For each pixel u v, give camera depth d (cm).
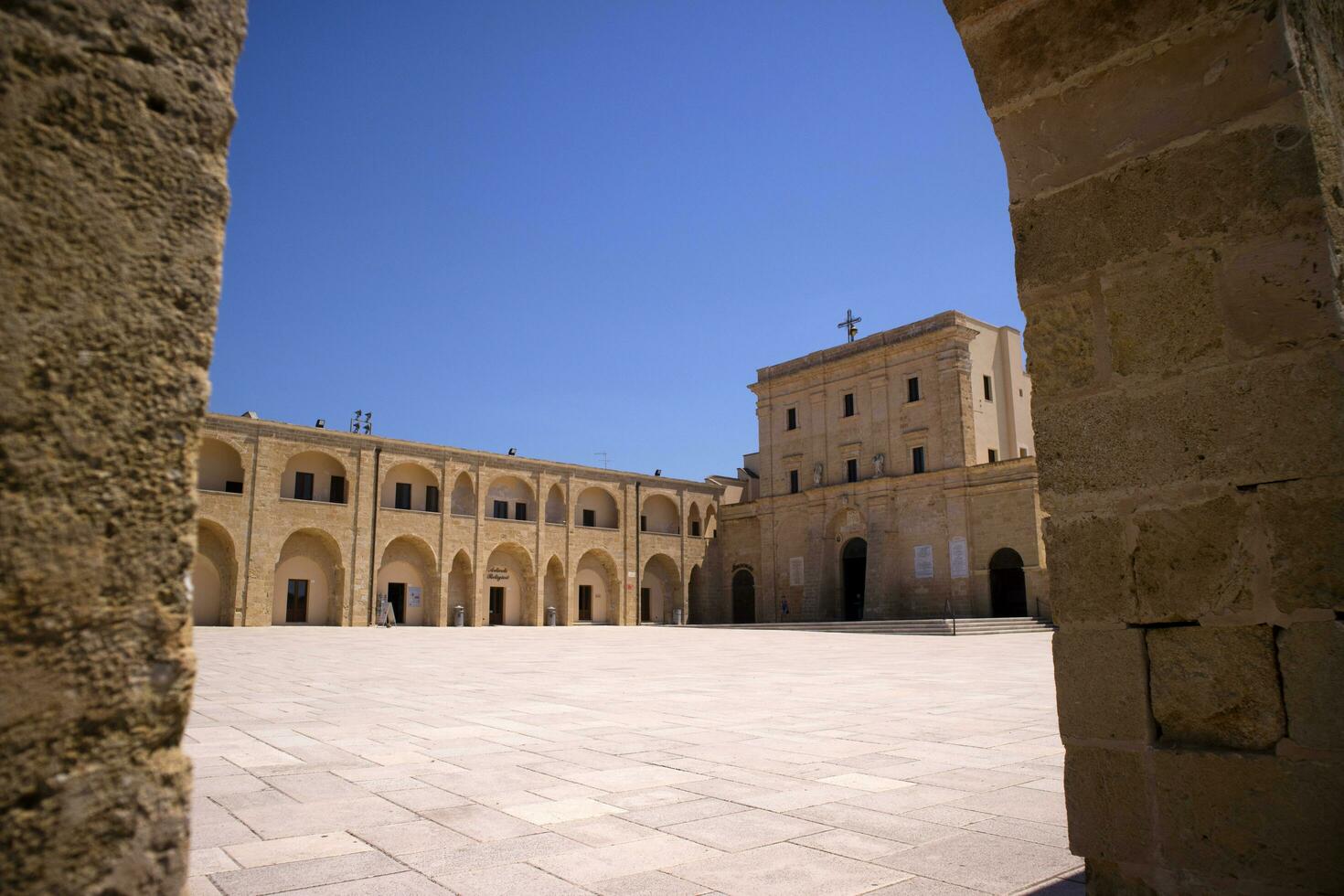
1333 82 430
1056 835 566
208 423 4716
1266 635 378
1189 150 421
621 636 4331
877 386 5672
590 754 875
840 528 5753
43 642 187
